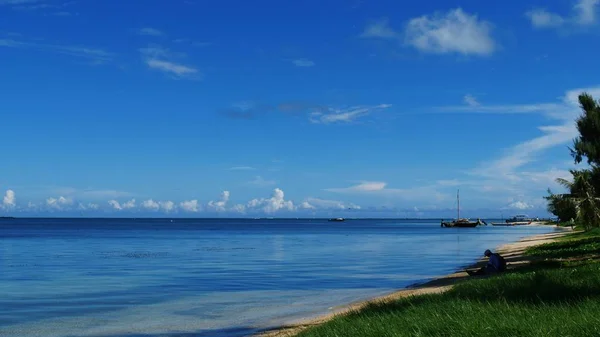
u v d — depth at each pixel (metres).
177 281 35.47
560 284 15.38
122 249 74.81
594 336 9.34
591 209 35.88
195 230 187.75
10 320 21.66
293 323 19.66
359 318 13.65
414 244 87.94
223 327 19.67
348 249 74.56
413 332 10.87
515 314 11.41
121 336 18.39
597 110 34.50
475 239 106.88
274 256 60.41
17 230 177.50
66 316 22.52
